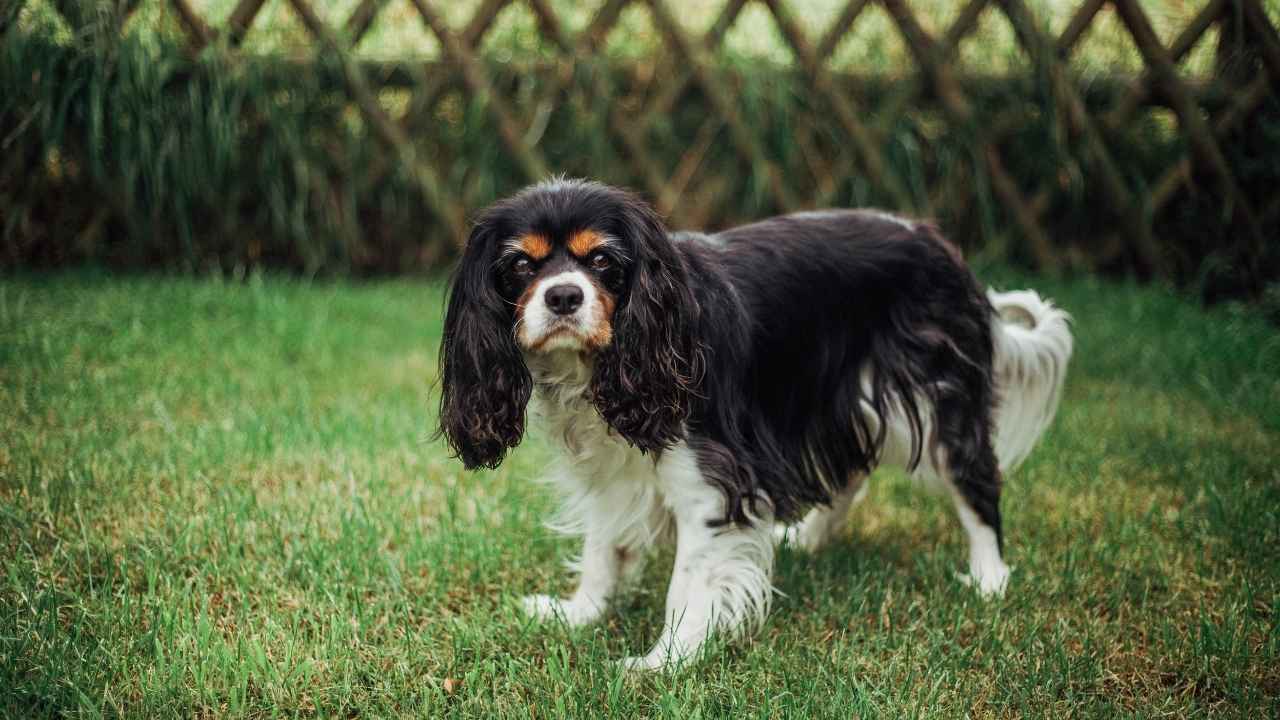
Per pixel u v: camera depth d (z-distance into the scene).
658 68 5.98
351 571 2.75
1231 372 4.62
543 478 2.82
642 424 2.35
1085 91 5.84
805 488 2.77
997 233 6.14
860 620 2.65
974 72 5.89
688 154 6.08
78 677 2.18
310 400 4.13
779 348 2.64
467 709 2.21
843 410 2.78
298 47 5.99
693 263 2.52
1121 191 5.88
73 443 3.46
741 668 2.42
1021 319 3.33
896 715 2.17
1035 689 2.29
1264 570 2.82
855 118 5.86
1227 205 5.75
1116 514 3.28
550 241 2.36
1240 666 2.36
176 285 5.59
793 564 2.95
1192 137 5.70
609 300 2.34
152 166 5.75
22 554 2.69
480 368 2.45
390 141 5.99
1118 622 2.60
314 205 6.14
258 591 2.69
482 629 2.53
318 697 2.24
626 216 2.38
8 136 5.63
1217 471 3.51
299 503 3.19
